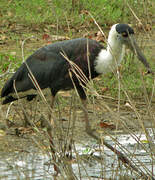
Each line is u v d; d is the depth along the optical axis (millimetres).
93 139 10867
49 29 19109
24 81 11055
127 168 8539
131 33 10625
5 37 18109
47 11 20719
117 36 10602
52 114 8930
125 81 13922
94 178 8914
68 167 8406
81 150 10133
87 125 10367
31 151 9914
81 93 10719
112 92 13633
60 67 10719
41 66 10891
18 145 10227
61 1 21188
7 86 11195
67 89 11039
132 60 14445
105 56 10633
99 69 10727
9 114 12062
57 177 8648
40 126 11305
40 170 9125
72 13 20719
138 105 12805
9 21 20266
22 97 11320
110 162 9711
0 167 9203
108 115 12195
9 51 16516
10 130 11180
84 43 10711
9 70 13969
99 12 20453
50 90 11266
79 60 10625
